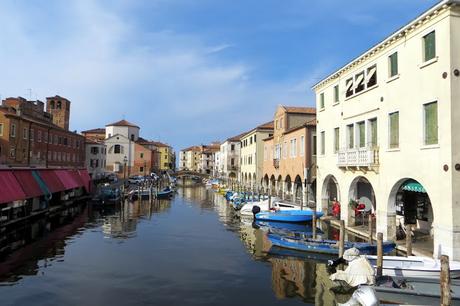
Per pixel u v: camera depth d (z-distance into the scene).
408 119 17.73
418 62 17.06
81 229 26.61
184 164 165.12
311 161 33.47
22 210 27.58
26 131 46.19
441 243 15.29
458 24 15.23
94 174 71.94
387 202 19.27
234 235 24.75
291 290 13.65
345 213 24.20
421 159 16.72
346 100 24.27
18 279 14.87
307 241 18.69
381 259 13.23
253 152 56.75
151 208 40.81
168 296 13.08
